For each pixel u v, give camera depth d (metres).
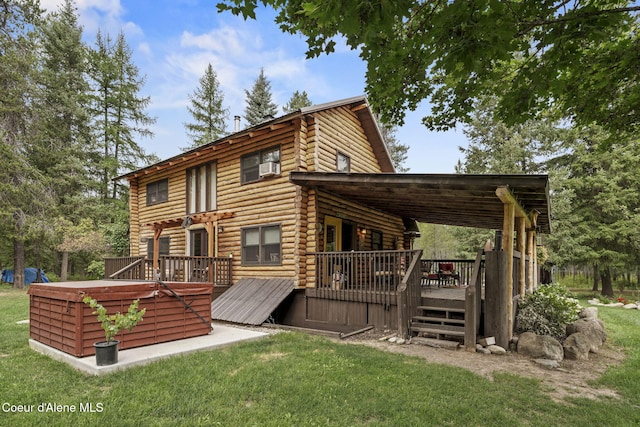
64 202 22.69
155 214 14.57
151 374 4.72
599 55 4.31
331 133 11.09
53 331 5.92
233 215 11.50
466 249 22.98
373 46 3.72
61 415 3.54
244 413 3.62
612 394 4.49
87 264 26.66
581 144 20.31
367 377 4.68
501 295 6.46
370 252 8.45
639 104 4.69
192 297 6.96
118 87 26.39
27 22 18.97
